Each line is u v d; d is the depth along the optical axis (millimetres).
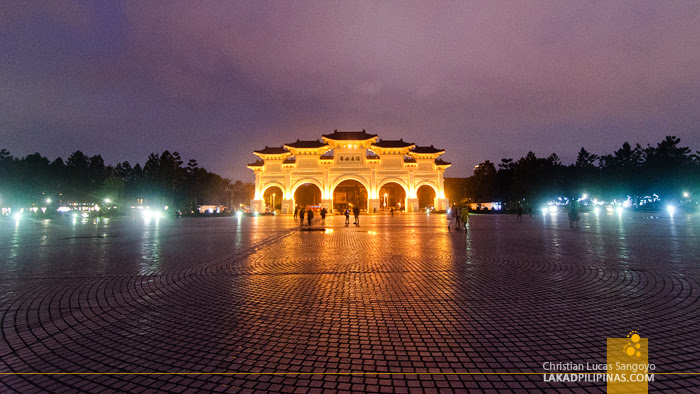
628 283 6965
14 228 29359
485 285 6965
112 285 7348
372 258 10734
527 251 11961
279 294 6441
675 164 59250
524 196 67500
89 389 3229
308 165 69500
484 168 76938
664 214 48031
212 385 3254
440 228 24781
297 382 3273
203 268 9289
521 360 3670
